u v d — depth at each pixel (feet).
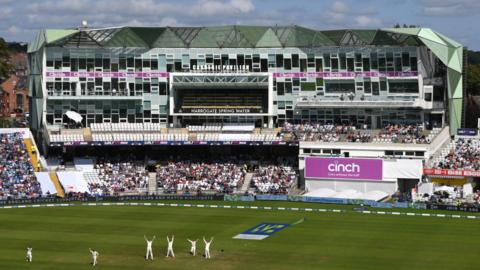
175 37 446.19
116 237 289.74
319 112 447.01
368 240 283.18
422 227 310.45
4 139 430.20
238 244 275.39
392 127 433.89
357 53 442.09
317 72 445.78
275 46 446.60
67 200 385.50
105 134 433.48
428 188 379.55
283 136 432.25
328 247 270.46
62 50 443.73
